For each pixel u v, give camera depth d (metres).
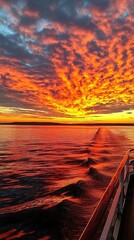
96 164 29.11
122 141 82.44
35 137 116.81
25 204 13.77
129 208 5.52
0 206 13.45
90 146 62.12
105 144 68.94
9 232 10.02
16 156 42.22
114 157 37.34
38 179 21.81
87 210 12.22
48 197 15.24
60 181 20.69
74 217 11.23
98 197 14.64
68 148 58.12
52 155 43.69
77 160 35.91
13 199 15.02
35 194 16.19
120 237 4.14
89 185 17.69
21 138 106.94
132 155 38.97
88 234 1.86
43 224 10.68
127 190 6.95
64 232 9.87
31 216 11.59
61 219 10.96
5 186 19.05
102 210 2.31
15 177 23.02
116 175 3.71
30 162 34.41
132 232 4.32
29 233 9.89
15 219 11.33
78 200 13.98
